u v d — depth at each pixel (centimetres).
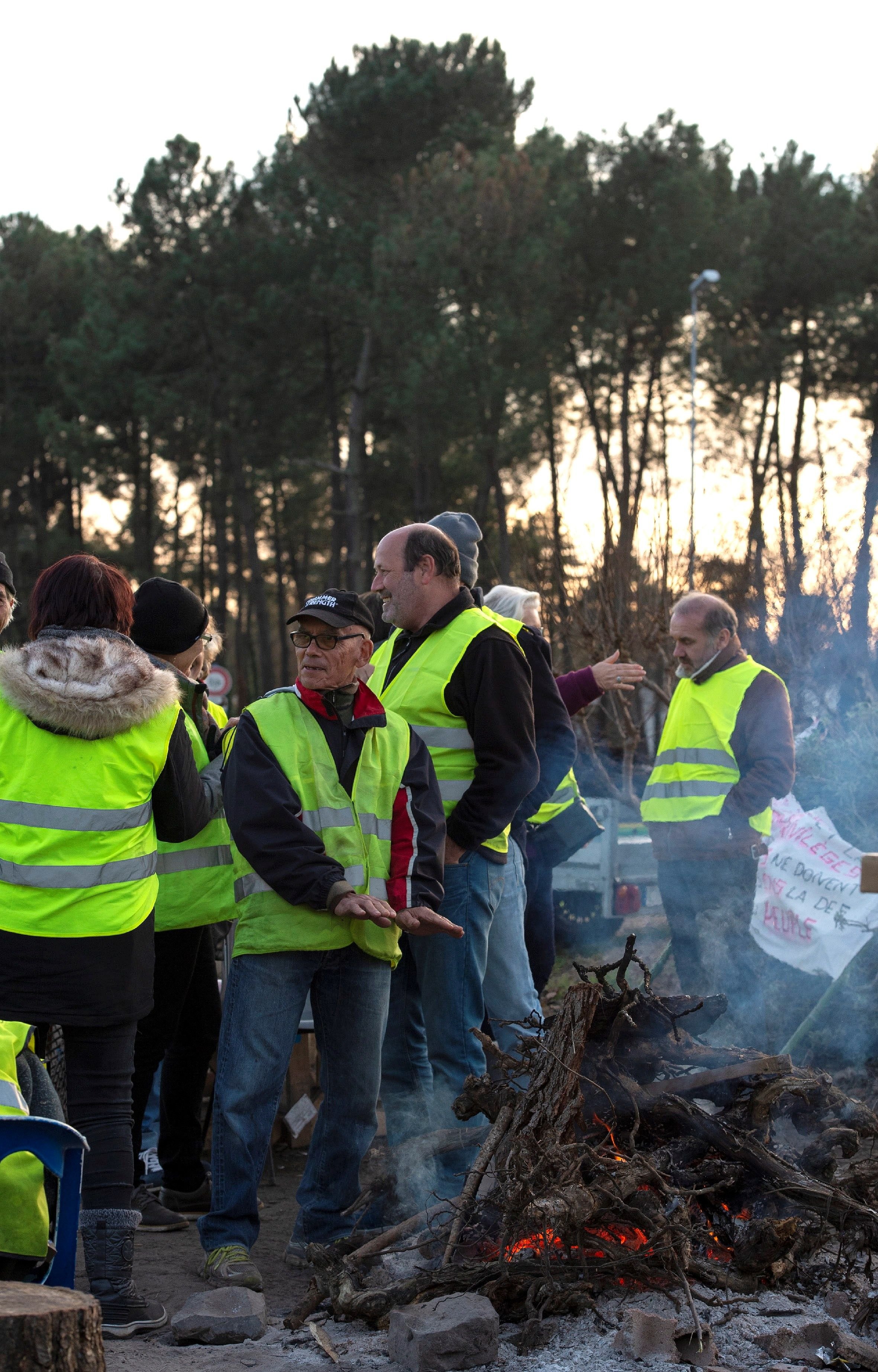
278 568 4588
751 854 523
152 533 4038
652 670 1014
